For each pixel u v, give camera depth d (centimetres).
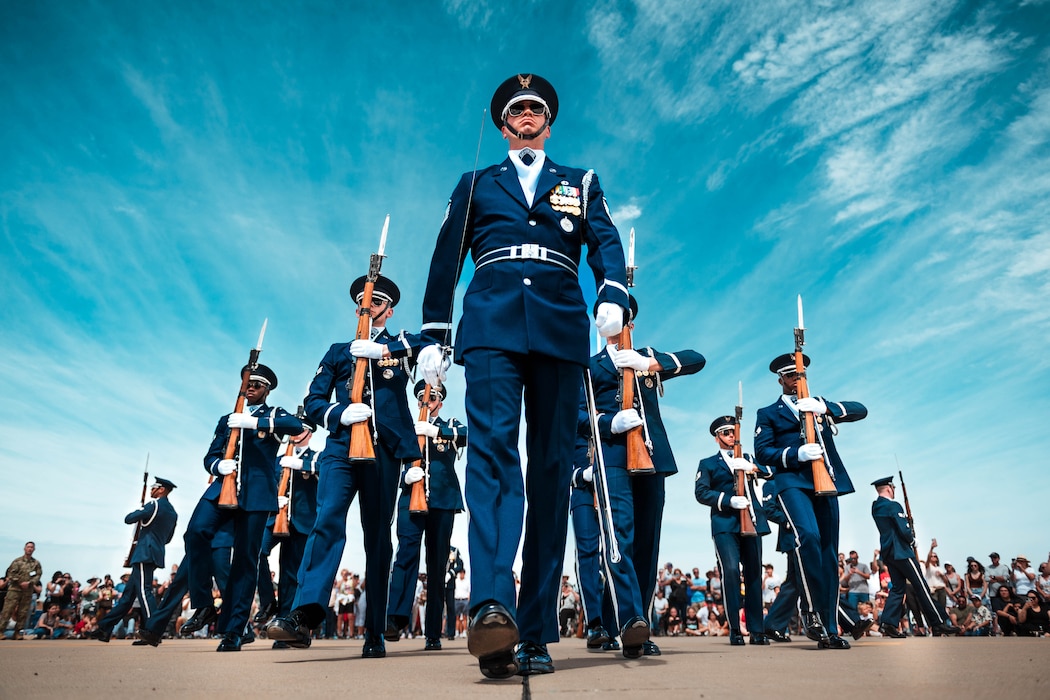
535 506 270
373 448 432
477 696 188
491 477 255
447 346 297
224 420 648
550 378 273
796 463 558
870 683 211
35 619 1456
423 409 647
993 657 346
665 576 1580
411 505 616
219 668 312
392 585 640
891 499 955
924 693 180
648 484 427
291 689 210
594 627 527
